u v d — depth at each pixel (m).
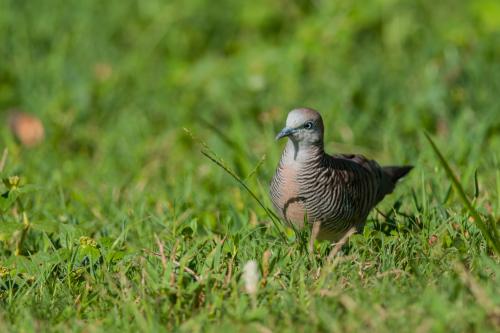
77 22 18.48
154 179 12.93
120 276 8.86
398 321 7.64
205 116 15.05
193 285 8.43
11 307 8.55
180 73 16.33
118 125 15.02
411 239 9.52
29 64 17.09
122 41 18.39
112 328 8.04
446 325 7.48
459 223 9.63
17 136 14.38
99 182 12.88
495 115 13.44
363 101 14.78
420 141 13.12
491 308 7.69
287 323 7.86
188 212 10.85
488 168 11.98
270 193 9.98
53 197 11.81
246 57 16.47
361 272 8.78
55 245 10.13
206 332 7.88
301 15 18.19
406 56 16.33
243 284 8.52
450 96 14.38
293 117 9.49
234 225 10.59
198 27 18.52
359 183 10.03
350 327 7.64
